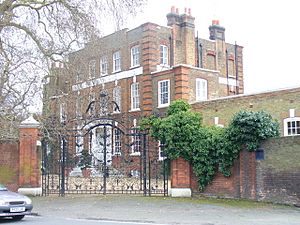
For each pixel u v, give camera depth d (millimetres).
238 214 15148
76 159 24281
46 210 16609
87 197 20578
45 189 21859
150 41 37625
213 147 19906
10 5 24000
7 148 21562
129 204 18016
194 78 35500
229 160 19469
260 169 18562
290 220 13664
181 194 20641
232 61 44812
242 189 19109
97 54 24812
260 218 14172
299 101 25500
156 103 36750
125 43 40031
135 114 38000
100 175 28812
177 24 39938
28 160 21312
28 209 14211
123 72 39969
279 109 26453
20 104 24203
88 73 24828
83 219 14414
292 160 17562
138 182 27188
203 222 13344
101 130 29953
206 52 42094
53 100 25000
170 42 39156
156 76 37031
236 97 28984
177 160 20922
